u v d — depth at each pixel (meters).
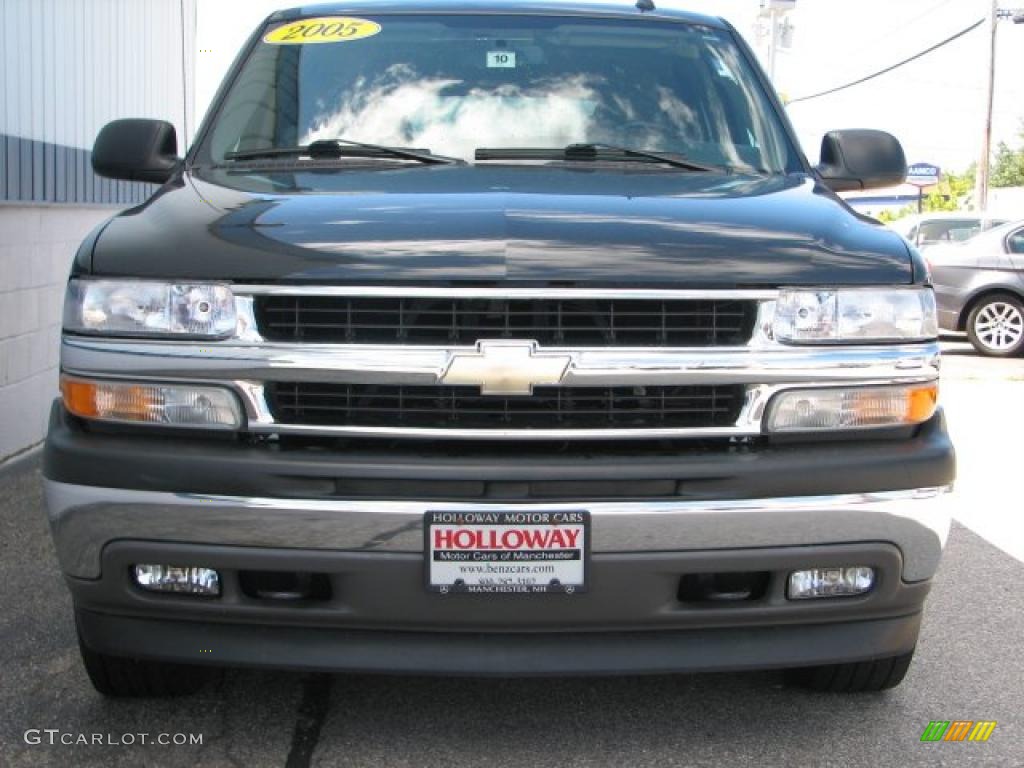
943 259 13.98
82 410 3.07
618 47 4.52
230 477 2.91
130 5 9.12
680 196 3.54
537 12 4.63
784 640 3.11
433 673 3.00
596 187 3.61
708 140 4.24
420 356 2.92
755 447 3.05
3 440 6.77
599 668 3.02
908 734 3.48
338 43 4.48
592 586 2.93
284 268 2.96
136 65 9.27
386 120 4.18
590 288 2.94
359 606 2.94
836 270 3.10
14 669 3.88
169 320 2.99
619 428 2.96
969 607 4.68
